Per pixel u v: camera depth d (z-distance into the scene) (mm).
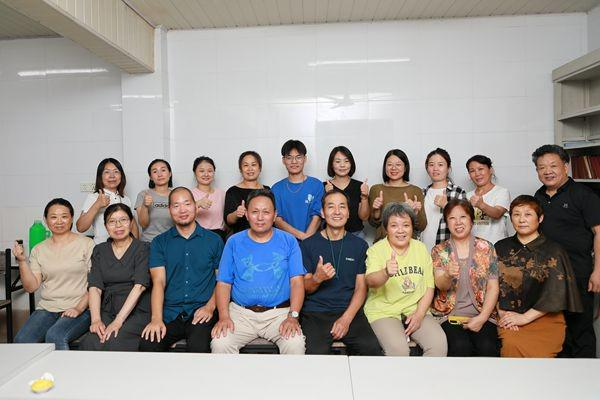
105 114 3781
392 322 2242
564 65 3246
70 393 1217
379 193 3000
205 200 2965
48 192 3852
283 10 3279
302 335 2152
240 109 3613
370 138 3553
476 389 1214
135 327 2340
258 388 1234
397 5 3230
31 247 3602
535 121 3490
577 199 2482
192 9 3221
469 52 3496
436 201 2750
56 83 3814
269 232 2328
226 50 3600
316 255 2398
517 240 2320
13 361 1422
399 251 2316
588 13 3412
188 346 2203
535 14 3455
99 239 3086
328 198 2363
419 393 1193
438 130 3527
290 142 3055
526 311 2211
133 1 3059
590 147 3287
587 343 2445
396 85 3529
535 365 1375
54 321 2547
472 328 2207
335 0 3121
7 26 3574
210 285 2461
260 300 2275
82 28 2598
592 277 2412
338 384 1253
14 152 3875
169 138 3637
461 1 3180
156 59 3523
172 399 1174
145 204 3018
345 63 3541
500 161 3510
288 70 3570
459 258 2322
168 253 2418
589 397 1161
